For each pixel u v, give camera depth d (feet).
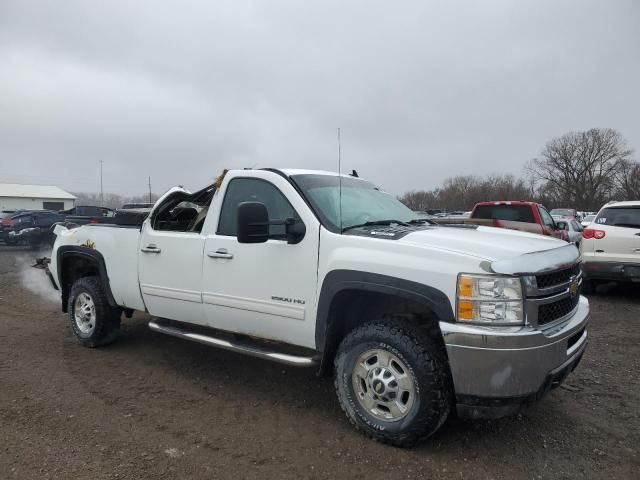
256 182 13.85
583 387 14.76
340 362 11.75
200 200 17.10
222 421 12.42
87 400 13.56
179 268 15.01
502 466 10.37
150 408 13.14
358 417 11.50
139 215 16.98
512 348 9.67
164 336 20.06
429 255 10.55
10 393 13.91
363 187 15.56
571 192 268.00
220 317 14.12
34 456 10.54
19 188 240.12
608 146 259.60
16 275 38.50
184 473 10.01
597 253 27.45
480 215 38.86
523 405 10.13
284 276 12.59
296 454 10.80
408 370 10.71
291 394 14.21
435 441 11.39
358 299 12.15
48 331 20.93
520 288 9.96
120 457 10.57
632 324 22.36
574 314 11.84
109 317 18.02
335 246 11.79
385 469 10.21
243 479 9.86
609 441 11.50
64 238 19.44
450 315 10.10
